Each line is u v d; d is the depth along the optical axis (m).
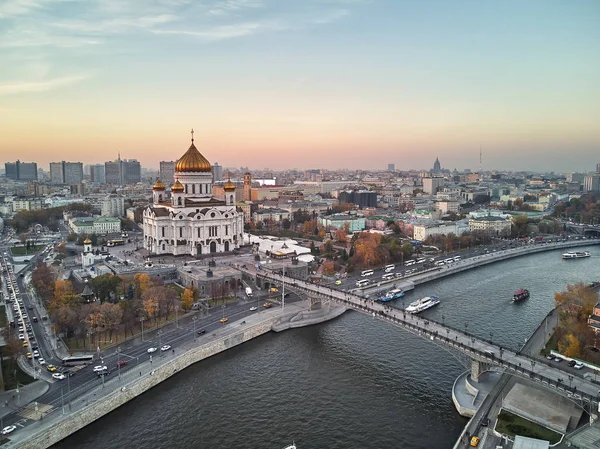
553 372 173.00
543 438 144.38
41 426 155.25
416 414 172.12
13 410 165.12
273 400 183.12
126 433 162.38
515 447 137.62
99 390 178.62
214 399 183.88
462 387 184.38
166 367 199.62
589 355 197.38
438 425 165.12
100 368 194.00
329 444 155.50
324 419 169.88
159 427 165.50
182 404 180.25
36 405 167.88
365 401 181.75
